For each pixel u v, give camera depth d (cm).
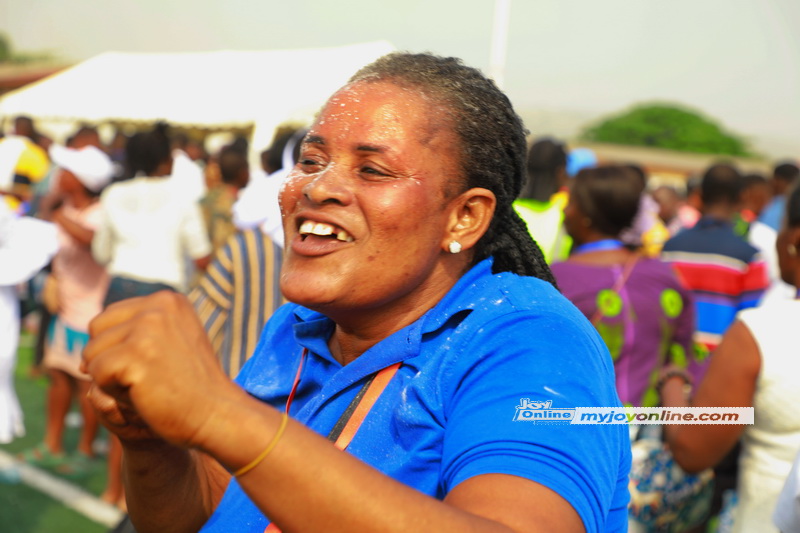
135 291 386
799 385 194
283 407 126
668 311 274
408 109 106
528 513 81
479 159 111
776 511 153
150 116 986
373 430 105
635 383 266
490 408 92
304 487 75
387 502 76
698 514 245
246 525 114
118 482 417
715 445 210
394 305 113
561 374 93
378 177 105
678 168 4734
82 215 427
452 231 111
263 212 303
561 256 371
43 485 436
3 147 690
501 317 103
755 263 399
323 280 105
